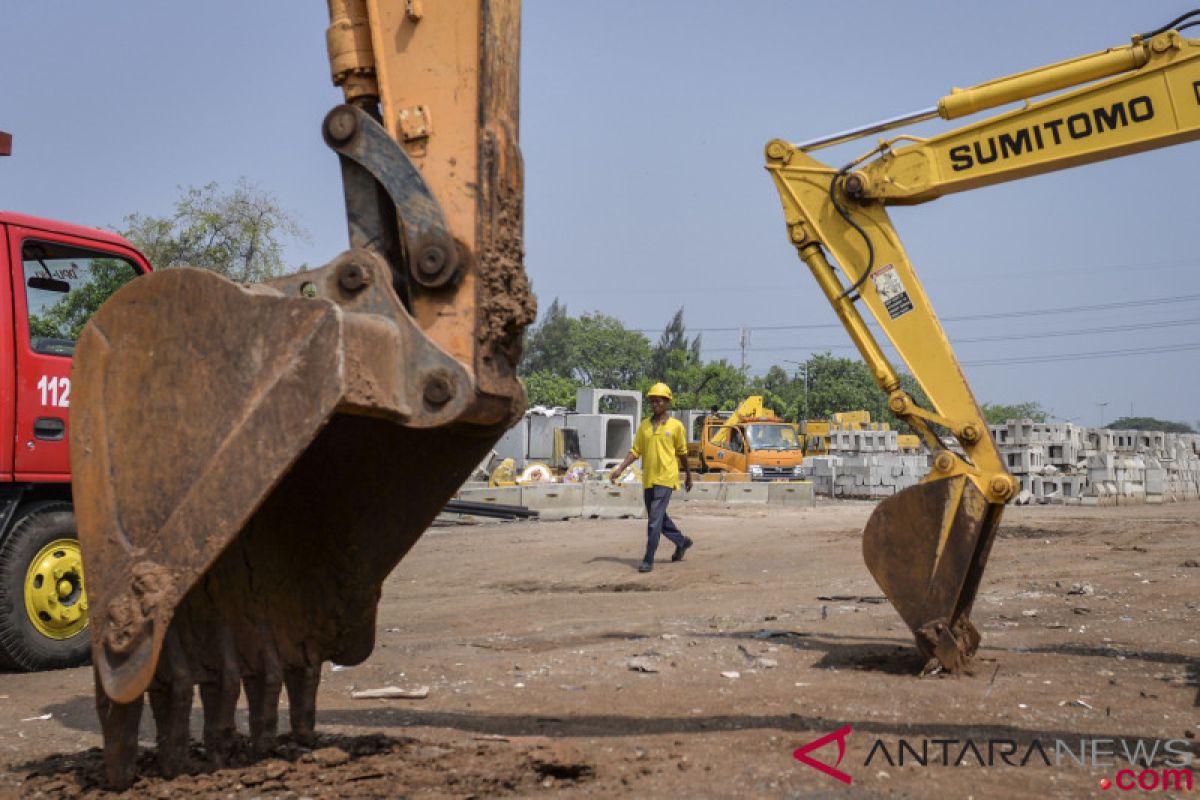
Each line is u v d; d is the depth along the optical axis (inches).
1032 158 257.1
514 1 136.9
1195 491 1221.1
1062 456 1071.6
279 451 120.5
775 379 3971.5
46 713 208.8
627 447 1437.0
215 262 1219.9
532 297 133.0
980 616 322.3
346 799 131.9
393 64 136.3
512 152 133.4
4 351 273.6
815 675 230.2
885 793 137.9
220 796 132.2
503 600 397.4
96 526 129.4
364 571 151.9
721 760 153.4
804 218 280.4
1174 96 244.2
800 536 622.8
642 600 387.9
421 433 147.1
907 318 265.6
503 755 153.3
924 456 1352.1
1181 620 311.4
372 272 127.1
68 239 293.4
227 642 141.3
